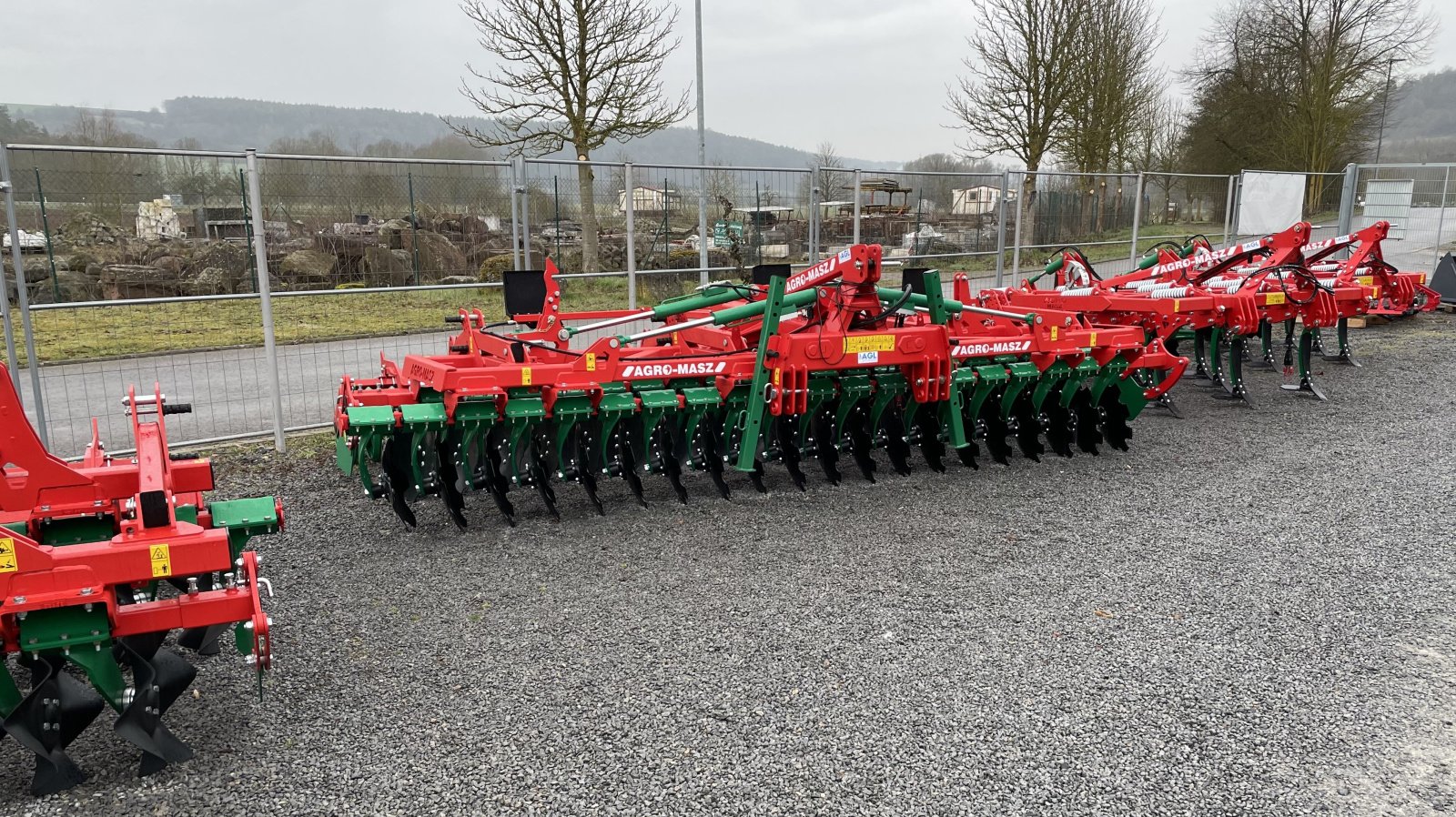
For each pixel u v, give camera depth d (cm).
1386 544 512
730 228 1016
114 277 959
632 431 586
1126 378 707
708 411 597
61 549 284
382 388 632
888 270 1171
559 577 468
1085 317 728
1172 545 512
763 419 605
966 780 297
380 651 388
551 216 955
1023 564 484
